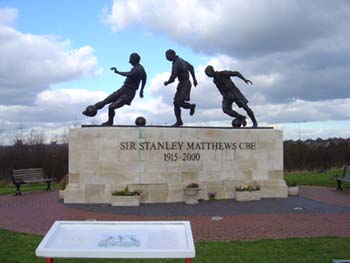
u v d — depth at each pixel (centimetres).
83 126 1758
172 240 529
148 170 1748
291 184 1925
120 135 1739
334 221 1257
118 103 1778
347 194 1941
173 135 1784
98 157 1727
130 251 494
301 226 1181
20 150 3069
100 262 834
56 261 838
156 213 1431
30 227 1186
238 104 1939
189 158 1798
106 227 558
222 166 1838
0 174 2966
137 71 1802
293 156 3525
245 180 1848
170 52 1842
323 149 3544
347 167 2148
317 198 1800
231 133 1856
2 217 1352
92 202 1692
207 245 950
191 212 1448
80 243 519
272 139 1886
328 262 802
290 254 863
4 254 871
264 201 1720
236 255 860
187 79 1859
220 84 1950
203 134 1823
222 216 1359
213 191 1806
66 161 3075
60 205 1627
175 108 1859
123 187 1714
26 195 1975
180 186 1738
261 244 953
